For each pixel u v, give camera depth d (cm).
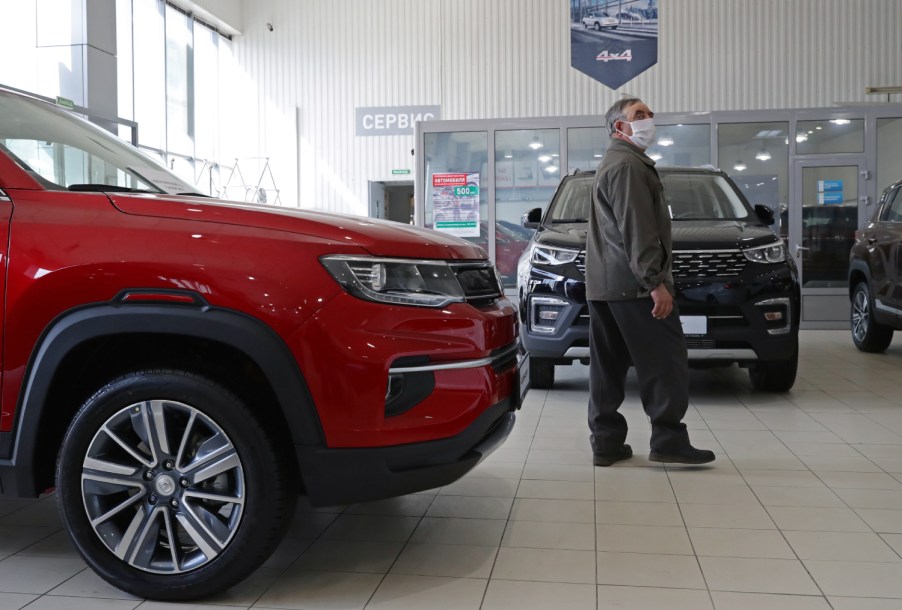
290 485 210
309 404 202
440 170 967
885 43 1323
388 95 1474
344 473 205
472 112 1448
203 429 214
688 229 475
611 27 1392
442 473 214
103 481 209
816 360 669
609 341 349
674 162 958
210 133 1506
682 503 294
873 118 930
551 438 403
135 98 1280
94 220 211
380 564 238
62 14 928
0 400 212
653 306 329
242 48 1510
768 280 448
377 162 1490
